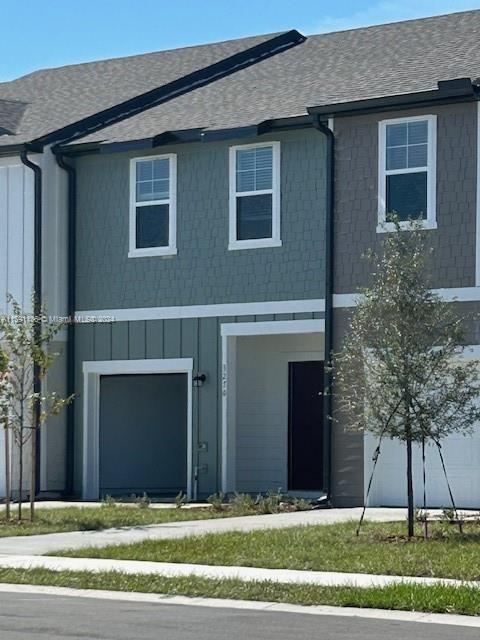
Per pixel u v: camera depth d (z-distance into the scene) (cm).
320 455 2591
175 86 2897
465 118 2261
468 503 2259
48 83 3200
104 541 1791
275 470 2617
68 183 2716
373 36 2828
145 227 2644
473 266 2238
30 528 1972
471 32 2627
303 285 2442
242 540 1733
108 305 2667
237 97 2691
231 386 2539
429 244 2277
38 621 1207
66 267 2709
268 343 2638
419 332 1794
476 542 1686
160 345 2608
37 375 2436
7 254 2686
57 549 1708
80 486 2681
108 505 2380
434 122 2289
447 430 1812
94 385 2688
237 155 2536
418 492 2306
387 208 2328
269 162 2500
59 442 2684
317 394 2595
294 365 2622
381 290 1817
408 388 1784
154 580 1436
